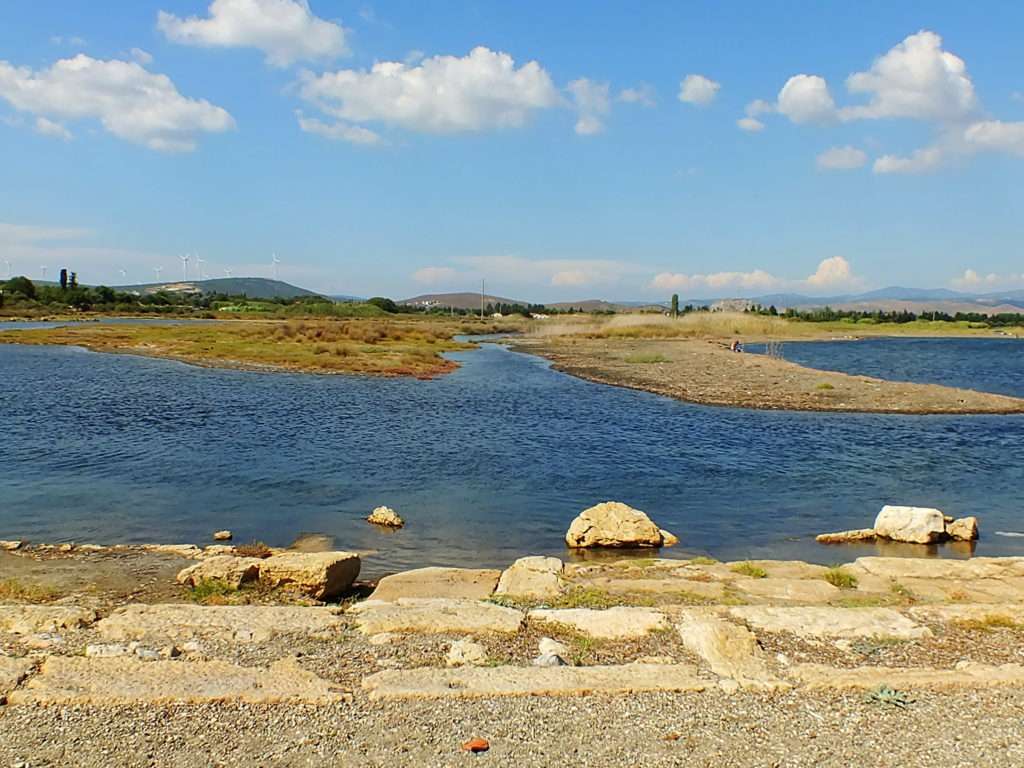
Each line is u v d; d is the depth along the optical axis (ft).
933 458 74.02
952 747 19.97
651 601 32.83
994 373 187.42
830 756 19.44
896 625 29.17
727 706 22.18
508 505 55.47
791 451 76.79
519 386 135.23
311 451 73.36
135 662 24.50
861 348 306.96
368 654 26.02
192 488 58.70
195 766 18.56
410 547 45.75
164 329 284.41
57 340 226.58
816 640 27.84
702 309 474.49
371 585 38.63
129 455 70.08
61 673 23.49
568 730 20.57
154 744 19.53
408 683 23.27
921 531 47.55
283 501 55.42
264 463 67.77
